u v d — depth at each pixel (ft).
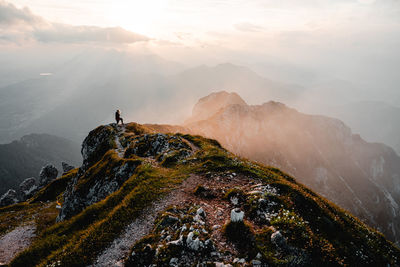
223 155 88.28
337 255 39.86
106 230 45.42
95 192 90.48
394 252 54.13
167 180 66.28
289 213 45.88
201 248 36.29
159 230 43.01
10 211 158.40
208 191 59.16
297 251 36.32
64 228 53.57
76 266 38.24
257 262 33.73
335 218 54.70
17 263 45.68
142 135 131.85
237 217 40.96
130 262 36.52
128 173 84.07
